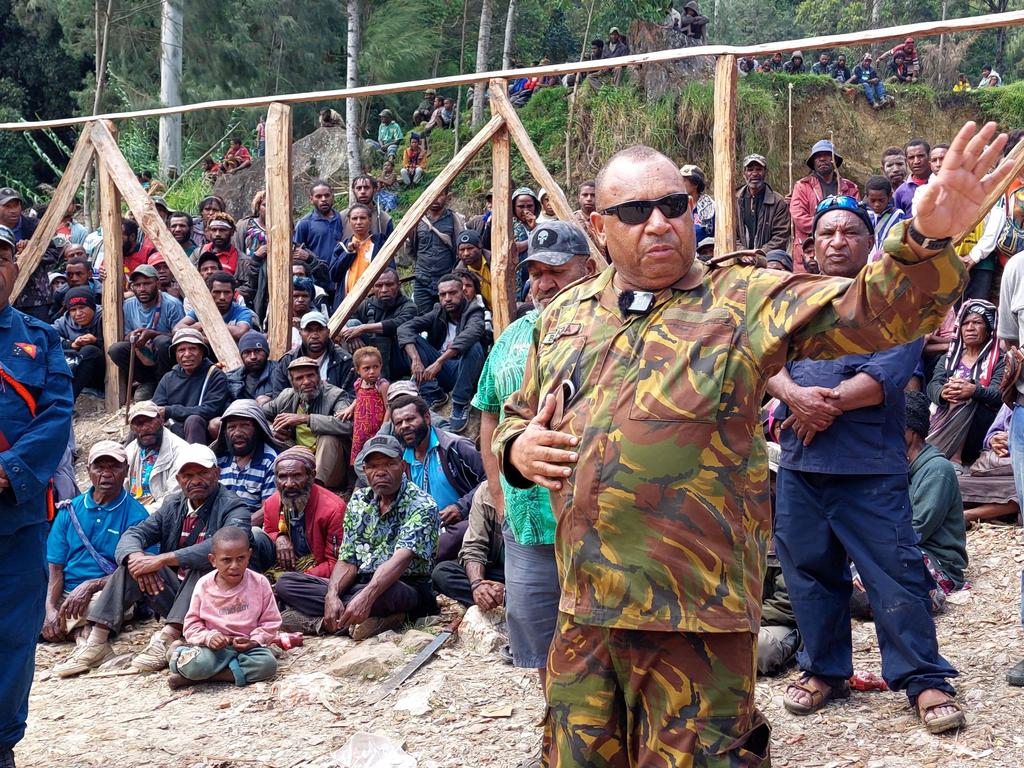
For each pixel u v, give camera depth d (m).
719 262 2.57
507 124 7.80
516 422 2.79
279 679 5.28
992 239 7.09
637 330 2.53
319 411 7.54
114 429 9.09
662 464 2.43
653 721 2.50
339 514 6.37
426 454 6.67
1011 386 4.27
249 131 28.34
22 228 11.54
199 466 6.19
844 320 2.30
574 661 2.60
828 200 4.04
